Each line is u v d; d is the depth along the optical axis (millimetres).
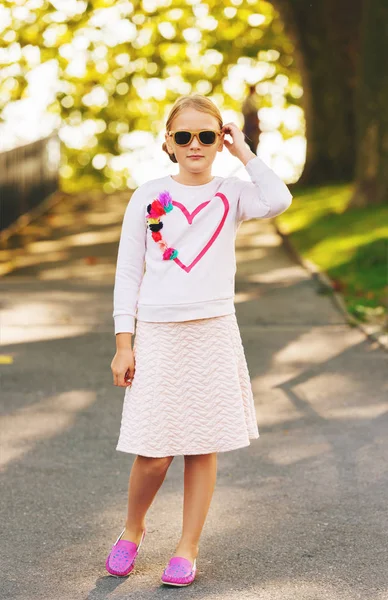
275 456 5191
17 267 12023
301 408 6121
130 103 28391
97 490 4703
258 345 7891
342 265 11227
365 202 15398
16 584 3646
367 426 5727
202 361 3588
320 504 4477
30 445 5422
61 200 20047
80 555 3932
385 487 4699
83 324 8734
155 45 21328
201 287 3564
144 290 3621
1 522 4285
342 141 19453
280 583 3639
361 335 8242
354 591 3562
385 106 15258
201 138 3549
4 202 14930
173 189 3617
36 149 18312
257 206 3592
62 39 18453
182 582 3605
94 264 12266
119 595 3549
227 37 22656
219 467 5023
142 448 3586
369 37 15180
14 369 7148
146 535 4125
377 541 4035
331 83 19312
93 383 6777
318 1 18859
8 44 17812
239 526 4215
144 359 3598
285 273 11250
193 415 3598
